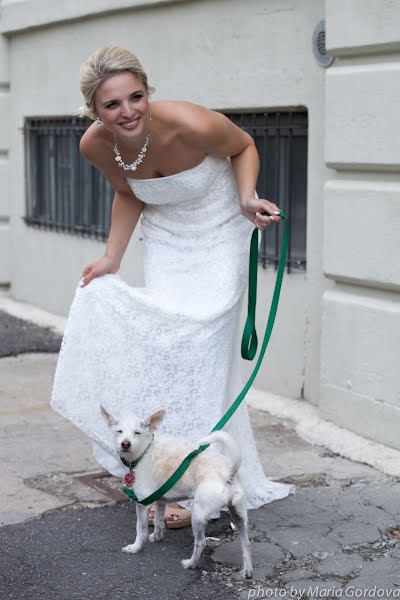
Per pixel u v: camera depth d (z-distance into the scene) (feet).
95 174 30.17
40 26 31.45
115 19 27.45
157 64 25.75
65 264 32.04
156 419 13.87
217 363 15.42
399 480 17.38
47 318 32.48
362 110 18.38
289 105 21.24
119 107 13.87
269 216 14.43
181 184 14.85
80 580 13.58
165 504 14.78
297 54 20.85
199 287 15.52
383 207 18.16
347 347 19.40
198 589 13.30
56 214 32.81
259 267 22.91
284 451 19.15
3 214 35.94
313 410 21.13
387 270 18.19
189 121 14.15
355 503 16.31
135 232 27.22
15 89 34.32
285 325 22.07
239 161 15.21
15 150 34.76
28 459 18.79
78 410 15.69
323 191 20.10
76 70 29.99
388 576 13.56
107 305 15.35
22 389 24.20
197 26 23.97
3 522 15.62
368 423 19.02
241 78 22.66
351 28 18.44
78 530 15.31
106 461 16.15
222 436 13.28
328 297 19.85
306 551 14.46
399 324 18.10
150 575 13.73
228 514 15.79
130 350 15.25
